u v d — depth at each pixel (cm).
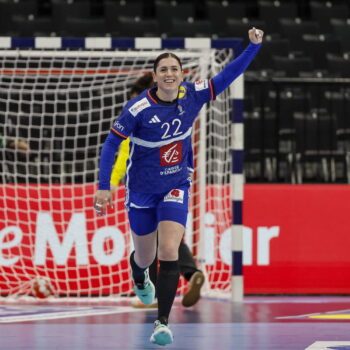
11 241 2859
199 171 2914
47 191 2891
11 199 2878
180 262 2348
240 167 2658
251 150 3566
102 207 1538
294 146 3519
